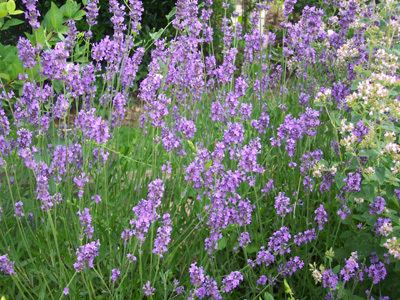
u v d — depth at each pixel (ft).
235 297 8.90
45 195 7.15
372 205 8.00
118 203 9.56
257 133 11.46
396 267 7.70
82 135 8.93
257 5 12.93
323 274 7.67
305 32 13.23
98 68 9.99
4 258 7.17
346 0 13.30
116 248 8.92
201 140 11.30
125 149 10.84
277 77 14.07
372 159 8.19
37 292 8.02
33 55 8.21
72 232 8.87
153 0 22.50
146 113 9.93
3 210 9.07
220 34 24.02
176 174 9.98
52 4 10.30
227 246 8.94
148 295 7.57
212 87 12.80
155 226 8.86
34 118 9.09
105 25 22.07
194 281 7.07
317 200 9.84
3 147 8.62
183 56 10.82
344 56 11.25
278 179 10.46
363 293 8.55
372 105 8.05
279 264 9.06
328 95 9.00
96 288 8.41
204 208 8.39
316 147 10.92
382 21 11.37
